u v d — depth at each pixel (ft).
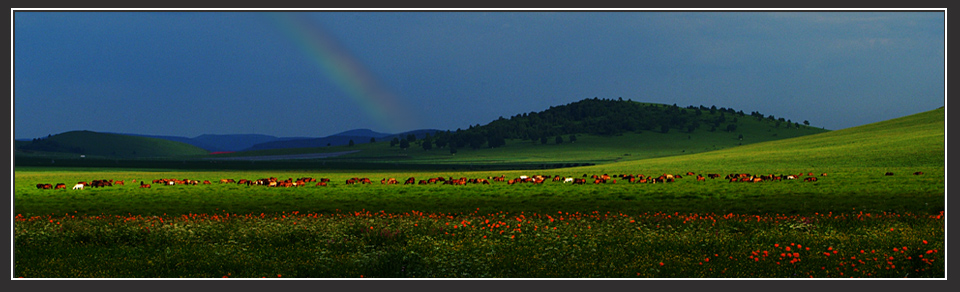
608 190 148.05
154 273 42.50
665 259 45.70
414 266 42.32
